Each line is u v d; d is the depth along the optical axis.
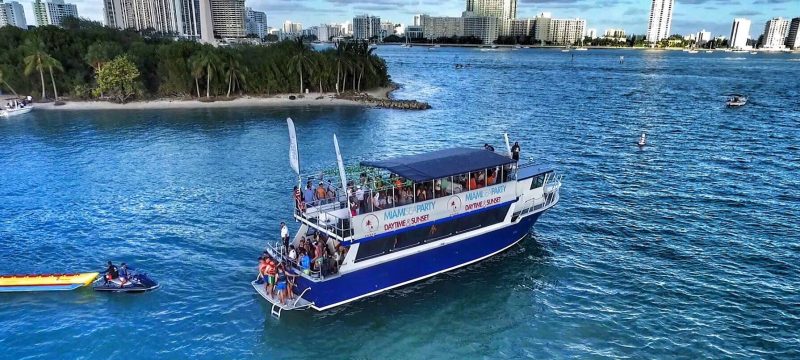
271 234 39.69
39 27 124.19
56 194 49.62
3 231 40.31
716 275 33.25
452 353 25.88
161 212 44.47
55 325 27.64
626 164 60.59
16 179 54.75
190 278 32.78
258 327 27.67
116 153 67.06
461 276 32.84
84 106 105.75
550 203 37.41
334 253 28.25
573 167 59.41
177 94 117.75
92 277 31.45
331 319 28.38
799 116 94.94
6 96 112.38
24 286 31.05
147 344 26.16
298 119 96.56
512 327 27.98
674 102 115.88
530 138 76.81
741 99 107.75
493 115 99.12
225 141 75.62
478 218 32.97
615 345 26.39
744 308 29.45
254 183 53.16
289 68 124.38
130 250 36.81
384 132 83.31
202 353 25.55
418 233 30.59
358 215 27.81
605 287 31.98
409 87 154.00
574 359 25.34
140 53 121.19
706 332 27.28
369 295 30.28
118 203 46.88
